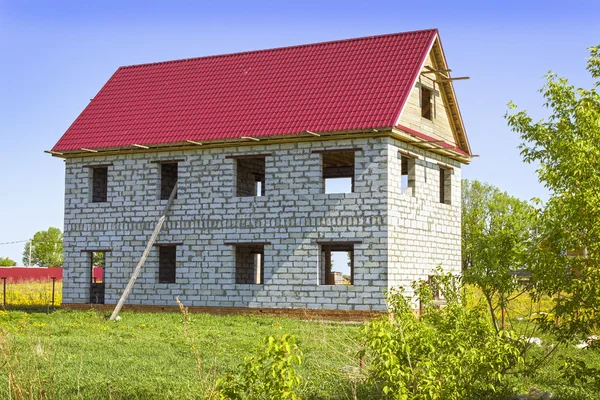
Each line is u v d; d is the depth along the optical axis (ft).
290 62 97.14
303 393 39.27
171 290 92.17
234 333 68.33
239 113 91.76
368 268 81.87
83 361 50.08
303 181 85.61
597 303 35.47
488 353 33.35
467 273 43.37
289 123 86.48
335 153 85.35
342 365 46.73
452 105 97.45
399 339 31.42
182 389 39.63
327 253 97.30
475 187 175.01
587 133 40.09
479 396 37.91
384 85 86.48
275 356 28.58
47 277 192.13
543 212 37.63
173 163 95.91
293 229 85.71
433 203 92.73
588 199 35.81
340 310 82.64
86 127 100.22
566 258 37.04
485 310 41.70
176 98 99.45
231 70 100.58
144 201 94.84
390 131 80.53
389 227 81.61
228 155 90.07
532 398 38.06
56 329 71.51
